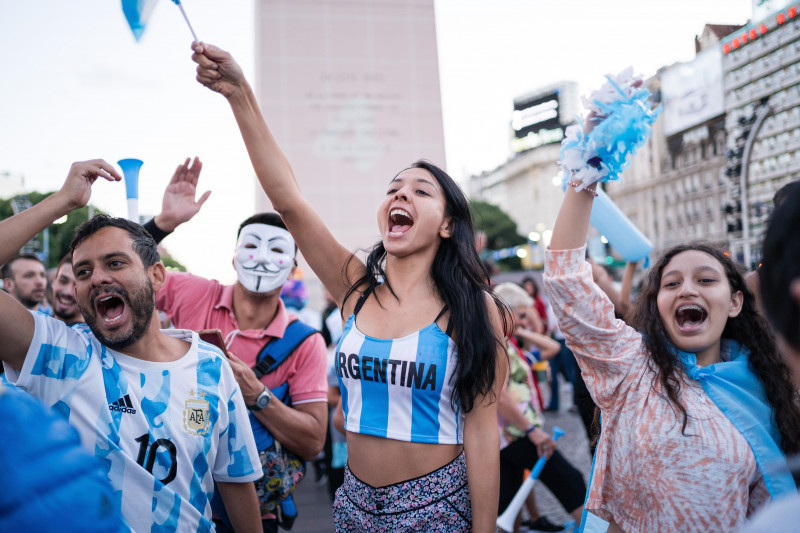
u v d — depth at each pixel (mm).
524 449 3359
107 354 1708
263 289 2459
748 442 1689
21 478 745
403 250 1922
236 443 1874
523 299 5133
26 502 738
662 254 1962
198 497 1739
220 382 1832
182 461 1700
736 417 1711
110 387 1662
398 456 1762
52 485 759
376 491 1758
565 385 11383
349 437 1871
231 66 1959
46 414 829
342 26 12125
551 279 1793
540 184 87562
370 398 1815
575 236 1796
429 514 1721
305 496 5340
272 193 2047
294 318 2613
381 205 2018
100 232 1713
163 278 1832
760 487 1712
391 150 12078
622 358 1809
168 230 2445
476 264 1993
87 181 1774
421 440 1756
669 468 1687
